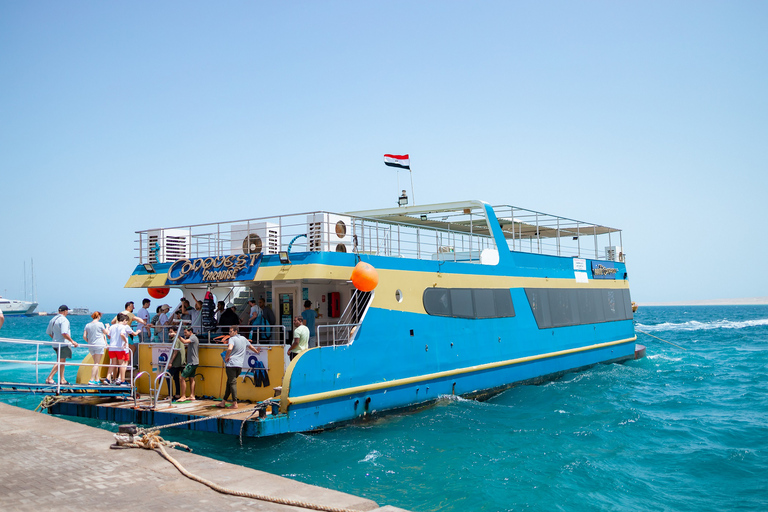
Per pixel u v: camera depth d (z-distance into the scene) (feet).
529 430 47.06
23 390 43.88
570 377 74.43
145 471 25.02
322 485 33.27
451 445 42.34
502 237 65.46
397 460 38.27
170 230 52.90
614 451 42.04
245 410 39.65
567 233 90.53
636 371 83.10
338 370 43.09
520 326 65.82
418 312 51.62
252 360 42.91
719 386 71.61
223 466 25.93
